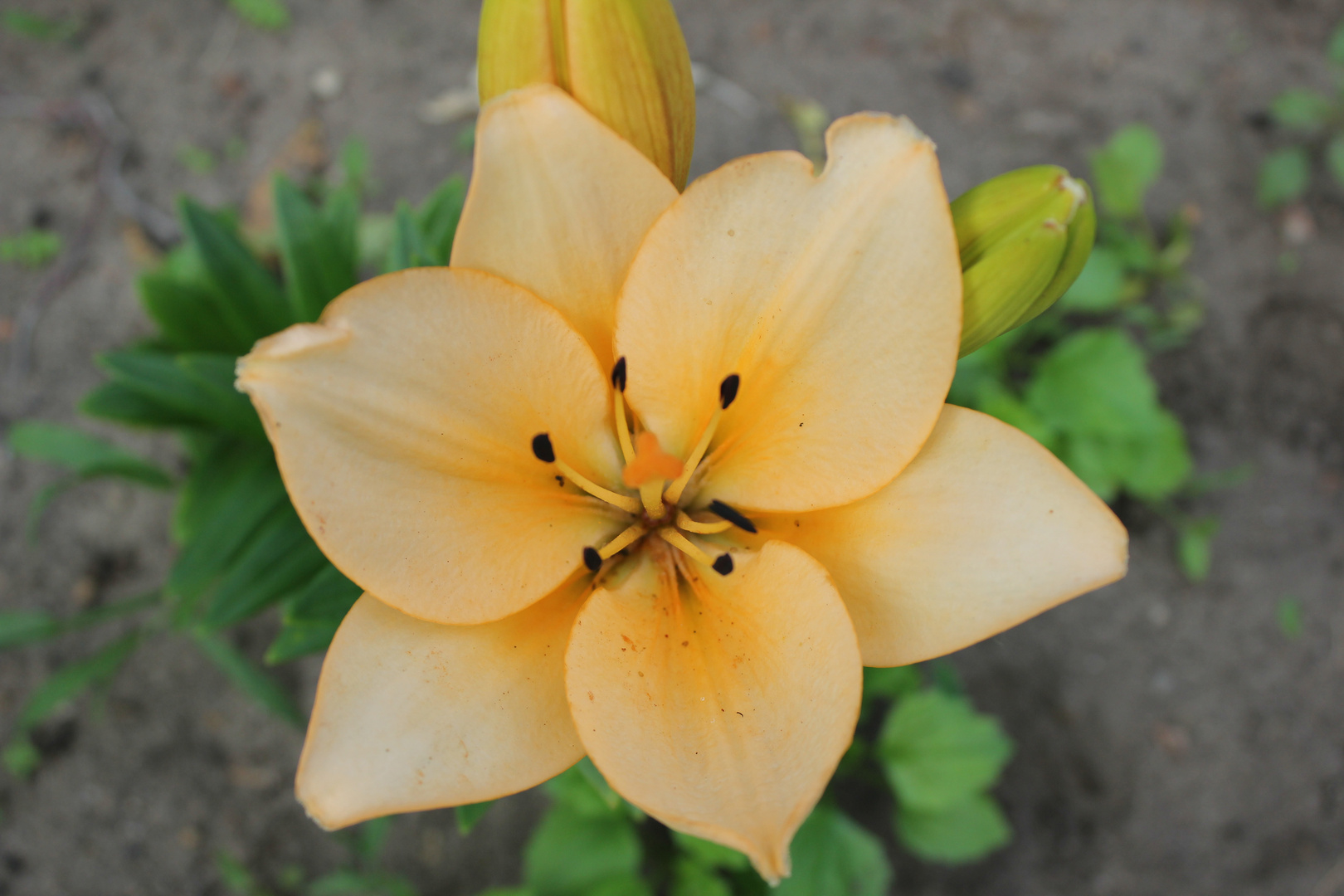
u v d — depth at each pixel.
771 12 0.57
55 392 0.48
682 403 0.24
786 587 0.23
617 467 0.25
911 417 0.23
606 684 0.23
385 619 0.23
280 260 0.51
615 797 0.28
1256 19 0.60
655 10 0.23
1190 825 0.46
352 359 0.22
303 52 0.55
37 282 0.50
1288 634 0.49
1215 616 0.49
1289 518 0.50
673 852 0.41
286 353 0.21
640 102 0.24
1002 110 0.57
